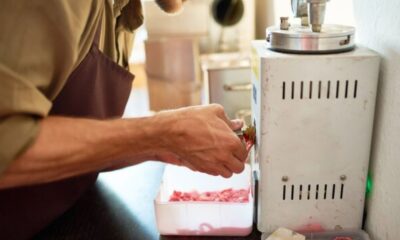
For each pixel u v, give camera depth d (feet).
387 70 1.68
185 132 1.54
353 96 1.70
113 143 1.44
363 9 1.90
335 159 1.82
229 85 4.08
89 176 2.39
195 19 6.01
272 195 1.90
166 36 6.10
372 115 1.74
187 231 2.04
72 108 1.94
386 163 1.74
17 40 1.29
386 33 1.68
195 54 6.12
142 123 1.50
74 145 1.34
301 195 1.90
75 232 2.13
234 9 6.00
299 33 1.70
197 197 2.15
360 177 1.85
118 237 2.08
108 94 2.30
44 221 2.11
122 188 2.56
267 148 1.80
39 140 1.28
